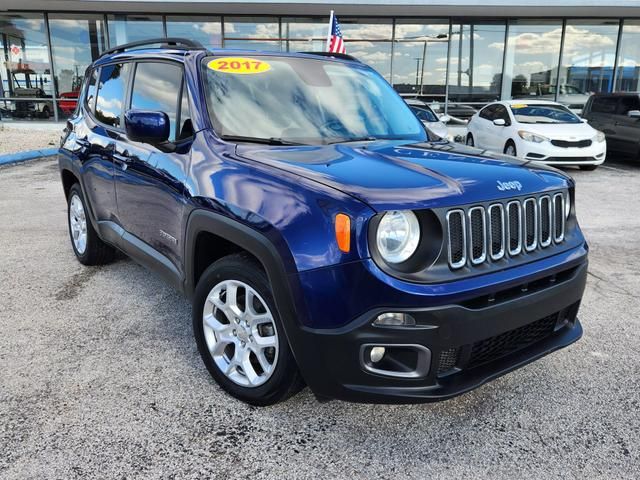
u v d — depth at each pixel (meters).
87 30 17.42
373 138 3.26
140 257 3.57
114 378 2.96
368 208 2.10
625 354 3.31
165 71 3.43
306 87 3.40
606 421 2.62
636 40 17.78
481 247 2.30
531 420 2.63
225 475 2.23
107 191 3.93
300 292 2.21
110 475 2.21
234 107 3.07
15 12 17.12
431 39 17.45
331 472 2.26
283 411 2.68
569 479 2.23
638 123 11.69
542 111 11.70
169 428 2.53
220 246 2.91
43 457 2.31
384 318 2.11
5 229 6.12
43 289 4.27
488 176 2.46
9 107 18.05
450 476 2.24
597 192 8.93
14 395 2.77
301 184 2.31
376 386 2.20
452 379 2.27
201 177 2.76
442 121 12.77
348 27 17.28
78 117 4.62
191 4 15.68
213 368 2.82
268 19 17.17
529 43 17.69
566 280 2.63
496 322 2.27
